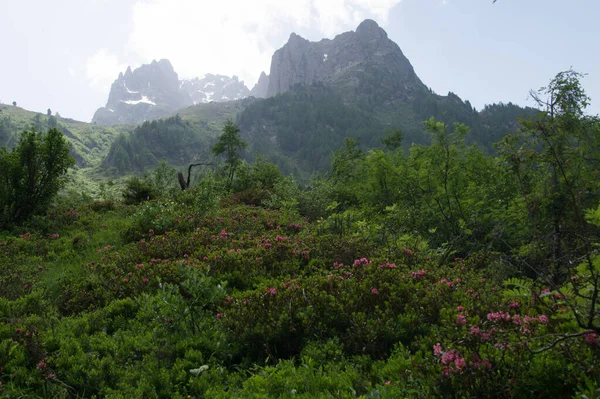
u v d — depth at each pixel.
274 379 4.09
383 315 5.10
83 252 11.84
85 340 5.64
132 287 7.85
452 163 13.87
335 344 4.87
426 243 9.62
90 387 4.61
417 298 5.46
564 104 5.77
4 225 14.80
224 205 20.95
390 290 5.80
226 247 10.03
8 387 4.50
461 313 4.34
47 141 16.00
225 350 5.25
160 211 14.48
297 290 6.09
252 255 8.91
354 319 5.12
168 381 4.63
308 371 4.25
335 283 6.25
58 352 5.29
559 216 3.64
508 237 8.41
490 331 3.59
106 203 20.05
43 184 16.20
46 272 9.74
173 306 5.97
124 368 5.03
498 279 5.95
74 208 18.72
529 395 3.20
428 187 14.16
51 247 12.48
